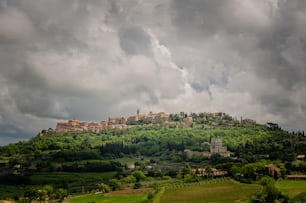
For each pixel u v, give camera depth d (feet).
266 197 478.59
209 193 594.24
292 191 504.84
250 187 613.11
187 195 596.29
